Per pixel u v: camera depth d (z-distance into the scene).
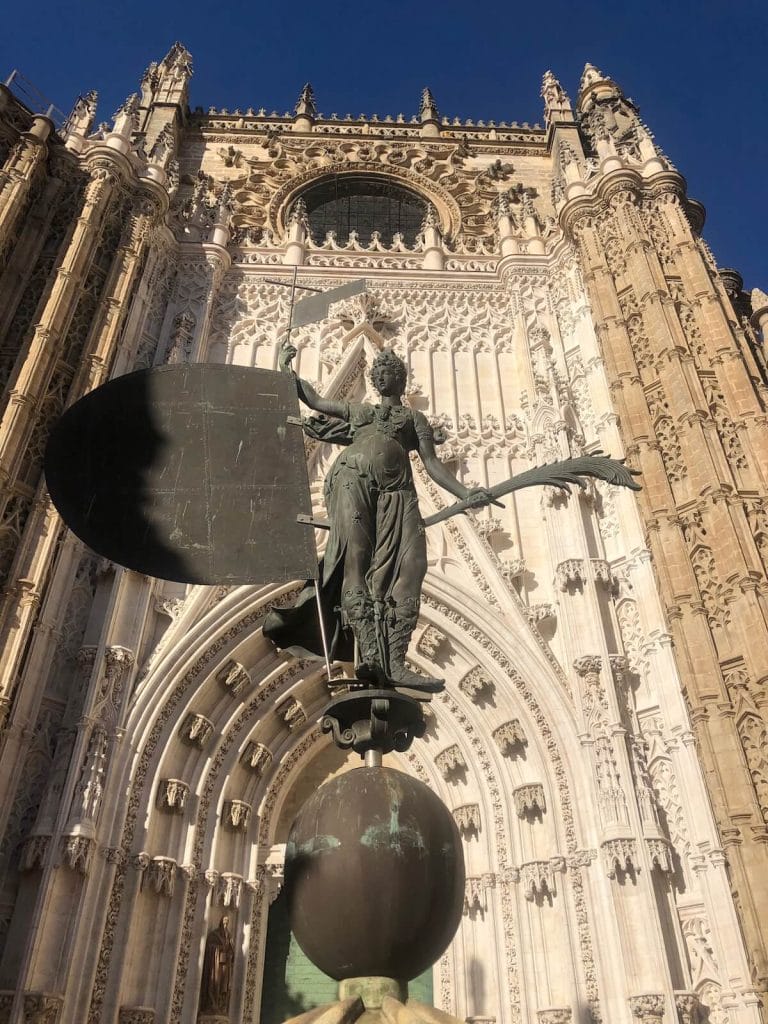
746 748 14.87
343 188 31.52
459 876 4.75
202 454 6.48
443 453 21.33
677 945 14.07
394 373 6.66
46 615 16.25
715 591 16.72
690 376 19.69
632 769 15.83
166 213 24.73
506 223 27.47
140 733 15.98
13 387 18.19
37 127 22.50
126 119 24.88
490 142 32.88
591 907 14.86
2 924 13.65
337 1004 4.00
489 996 15.63
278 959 17.44
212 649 17.67
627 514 19.25
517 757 17.38
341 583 5.81
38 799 14.93
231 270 25.83
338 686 5.54
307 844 4.72
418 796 4.86
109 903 14.20
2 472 16.66
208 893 15.73
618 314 22.03
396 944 4.42
